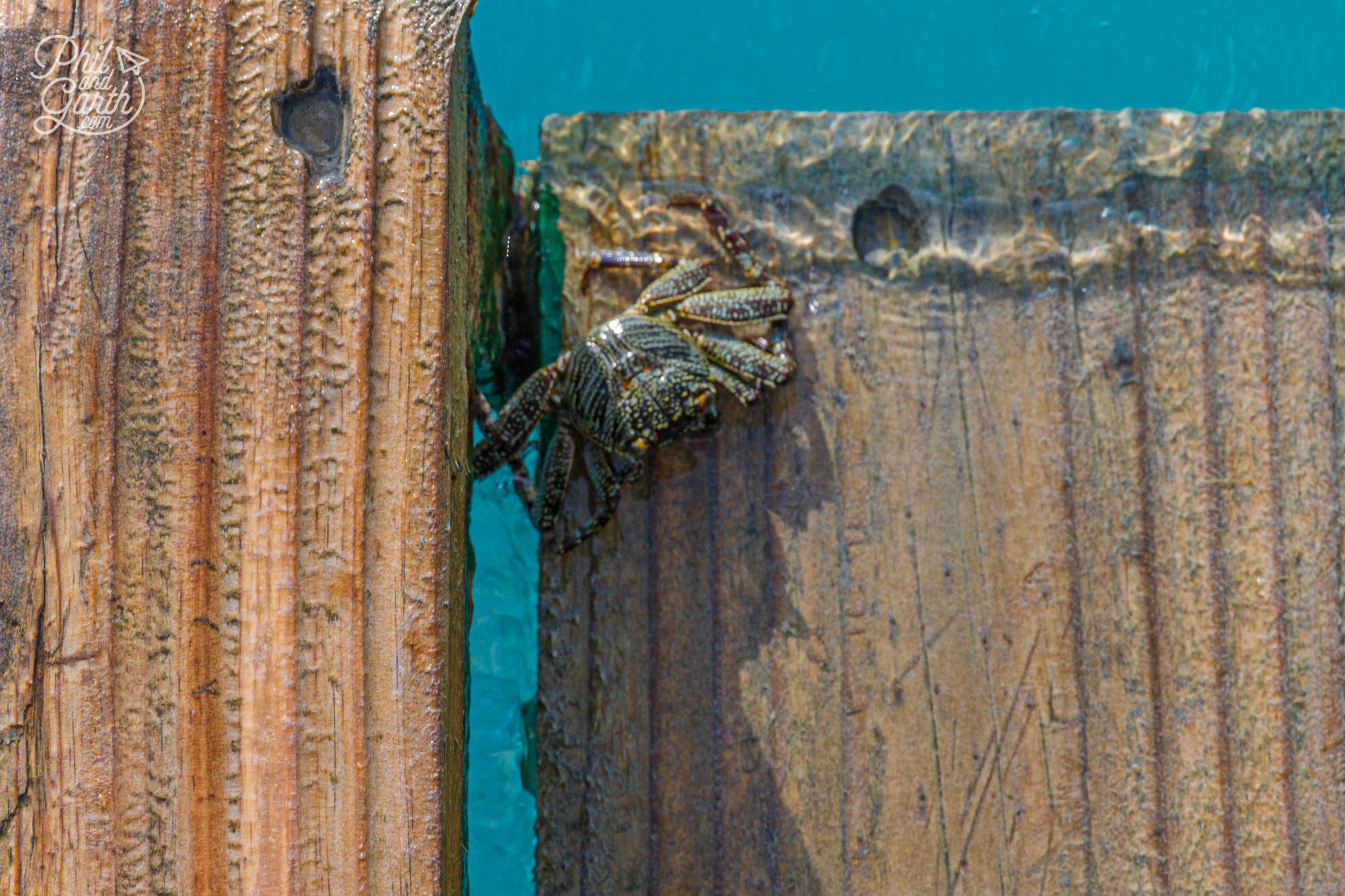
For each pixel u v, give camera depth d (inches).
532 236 57.7
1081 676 55.9
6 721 51.0
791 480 56.3
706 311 56.5
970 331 56.6
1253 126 56.8
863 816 55.7
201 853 51.1
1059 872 55.6
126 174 51.4
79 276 51.3
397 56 51.7
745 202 56.9
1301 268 56.6
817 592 56.1
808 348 56.6
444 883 51.3
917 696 55.9
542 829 55.8
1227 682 55.9
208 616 51.2
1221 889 55.5
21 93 51.4
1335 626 55.9
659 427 55.9
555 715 56.0
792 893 55.5
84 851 51.0
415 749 51.3
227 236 51.4
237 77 51.5
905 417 56.4
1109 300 56.6
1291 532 56.1
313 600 51.3
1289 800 55.6
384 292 51.5
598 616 56.2
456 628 52.2
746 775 55.7
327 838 51.1
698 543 56.2
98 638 51.1
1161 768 55.7
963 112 57.0
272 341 51.4
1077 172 56.8
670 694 56.0
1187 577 56.0
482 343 55.7
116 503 51.2
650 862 55.6
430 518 51.4
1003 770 55.7
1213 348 56.4
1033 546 56.1
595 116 57.1
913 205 56.9
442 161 51.7
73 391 51.2
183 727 51.1
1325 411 56.3
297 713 51.2
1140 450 56.3
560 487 56.7
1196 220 56.6
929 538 56.2
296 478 51.3
